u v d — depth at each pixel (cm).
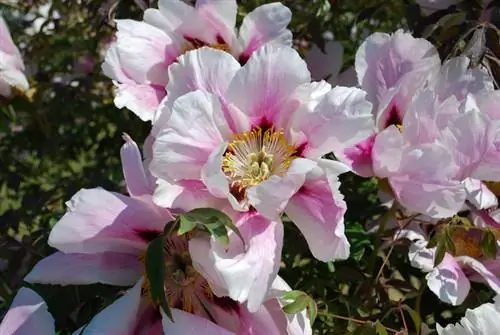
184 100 42
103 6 74
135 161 44
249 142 45
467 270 55
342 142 43
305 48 75
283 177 40
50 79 98
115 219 42
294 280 57
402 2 73
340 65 67
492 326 44
